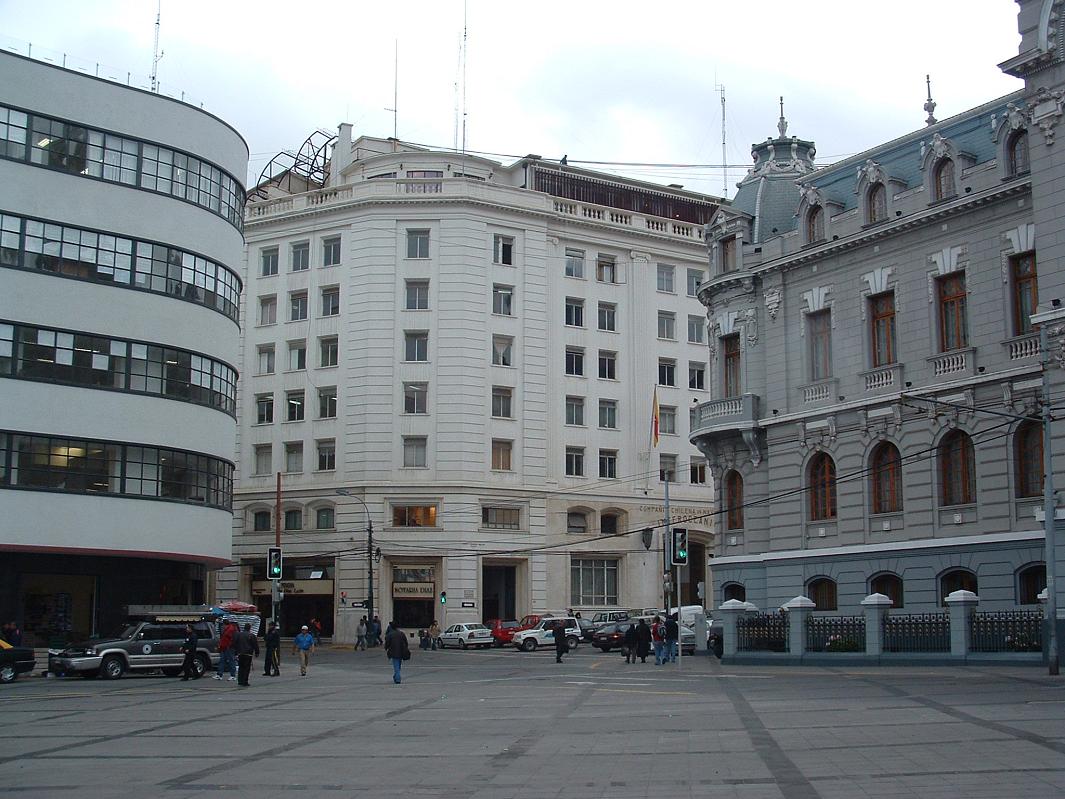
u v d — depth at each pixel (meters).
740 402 48.75
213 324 50.34
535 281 74.31
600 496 74.69
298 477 72.88
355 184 73.62
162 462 47.53
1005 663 34.31
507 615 72.62
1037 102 37.34
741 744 18.20
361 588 69.50
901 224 42.47
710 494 78.56
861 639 39.00
